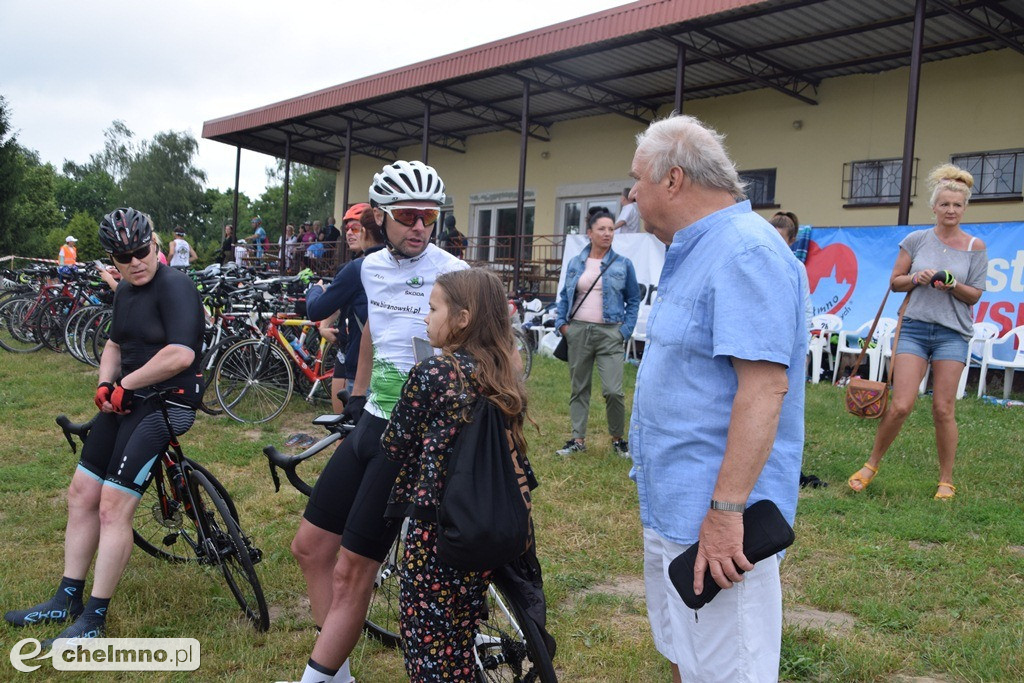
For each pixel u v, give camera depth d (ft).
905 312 16.30
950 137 38.27
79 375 30.19
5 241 111.24
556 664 10.05
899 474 17.88
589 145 55.98
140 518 13.83
